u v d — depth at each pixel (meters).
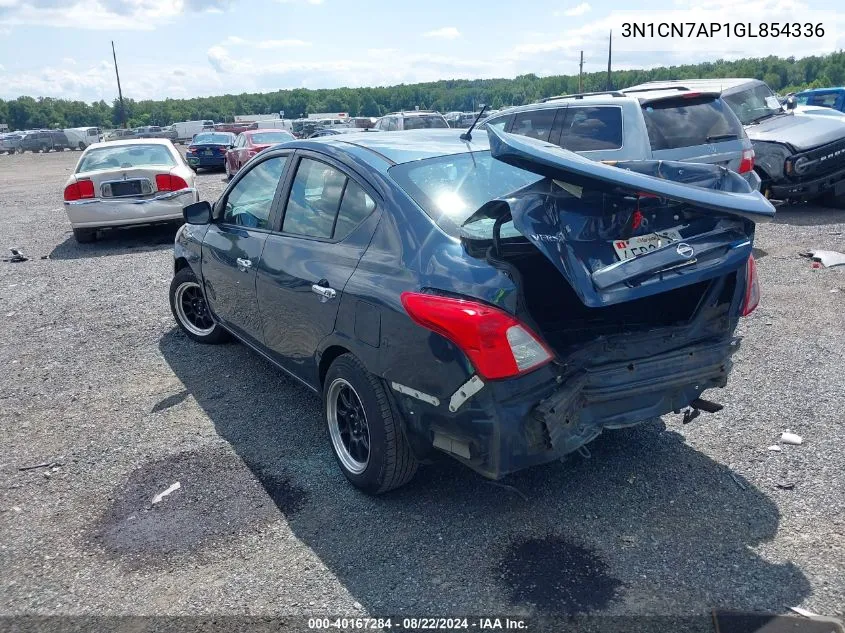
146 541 3.45
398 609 2.89
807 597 2.81
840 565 2.98
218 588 3.09
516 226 2.80
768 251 8.33
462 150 4.03
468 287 2.97
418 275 3.17
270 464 4.11
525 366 2.91
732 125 8.02
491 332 2.87
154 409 4.95
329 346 3.76
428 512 3.54
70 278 8.97
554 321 3.57
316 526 3.48
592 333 3.44
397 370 3.23
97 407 5.04
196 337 6.24
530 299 3.53
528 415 2.97
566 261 2.84
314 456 4.18
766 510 3.39
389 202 3.53
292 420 4.66
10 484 4.07
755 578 2.94
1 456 4.42
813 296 6.57
